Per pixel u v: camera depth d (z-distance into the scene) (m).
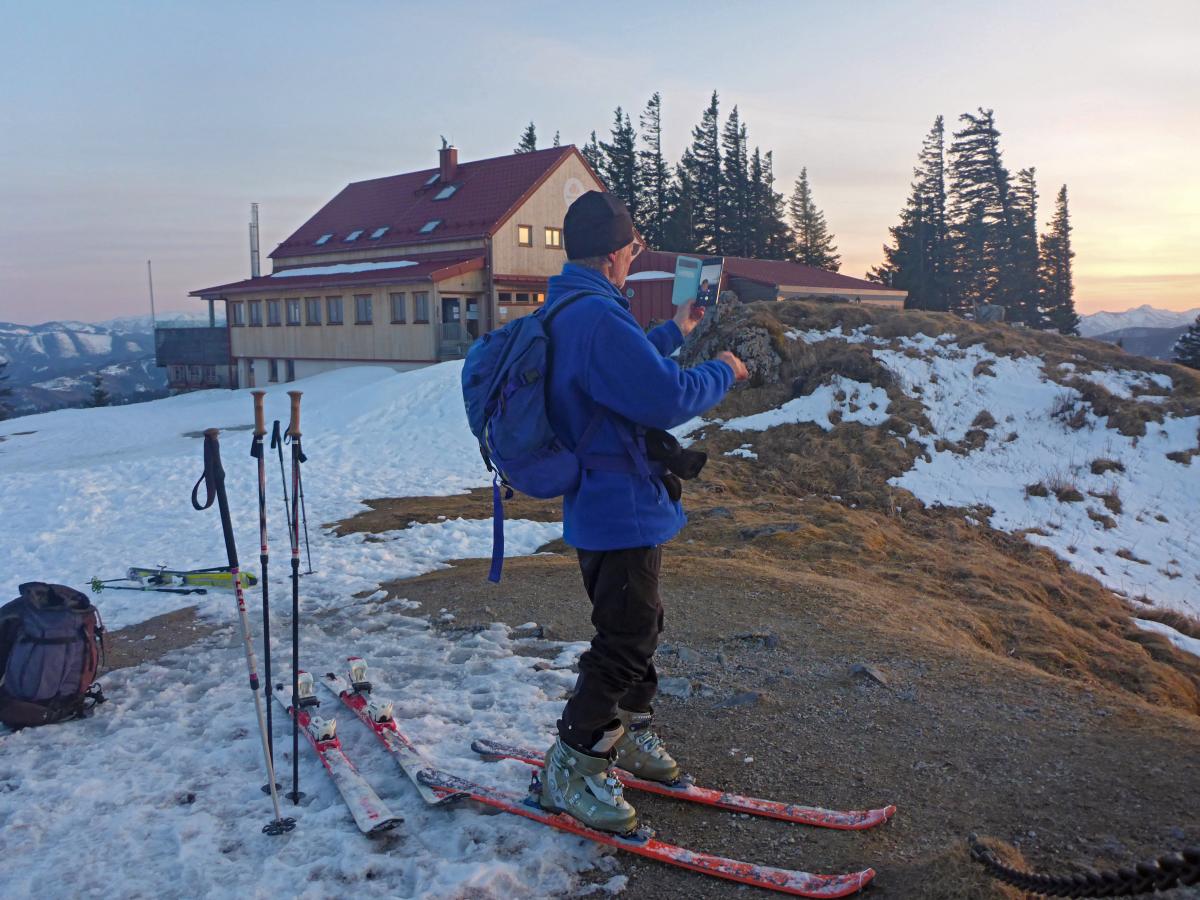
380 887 3.06
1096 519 13.16
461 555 9.21
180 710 4.89
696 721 4.41
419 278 32.44
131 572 8.25
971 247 69.69
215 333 42.41
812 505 12.23
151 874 3.24
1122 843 2.98
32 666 4.68
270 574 8.38
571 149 37.12
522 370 2.79
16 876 3.27
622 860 3.14
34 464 21.70
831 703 4.55
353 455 16.11
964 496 13.73
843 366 17.42
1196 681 7.90
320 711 4.65
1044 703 4.42
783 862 3.08
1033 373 17.59
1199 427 15.19
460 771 3.82
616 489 2.87
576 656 5.48
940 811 3.34
